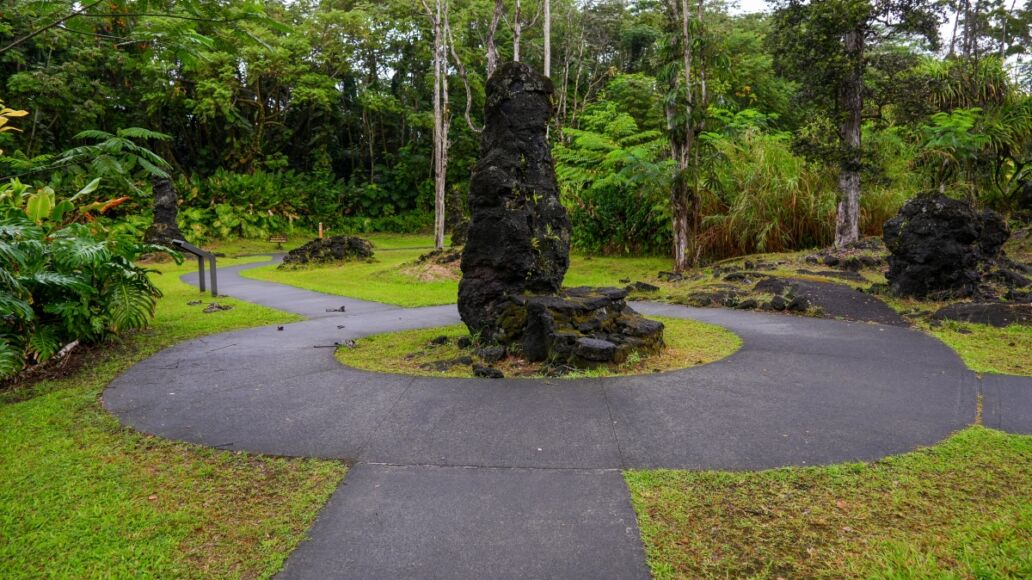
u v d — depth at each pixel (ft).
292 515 9.70
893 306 27.02
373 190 120.57
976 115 44.96
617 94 86.07
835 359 18.78
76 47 86.43
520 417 13.79
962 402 14.52
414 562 8.36
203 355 21.24
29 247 19.65
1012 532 8.63
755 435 12.52
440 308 32.65
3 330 19.24
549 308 18.79
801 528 9.00
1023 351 19.39
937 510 9.41
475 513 9.63
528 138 21.75
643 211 54.70
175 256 26.25
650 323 20.30
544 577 7.98
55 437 13.28
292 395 15.94
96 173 13.37
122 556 8.61
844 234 41.98
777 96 84.64
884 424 13.08
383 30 113.60
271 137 118.83
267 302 35.32
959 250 27.20
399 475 11.03
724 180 47.34
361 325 27.14
